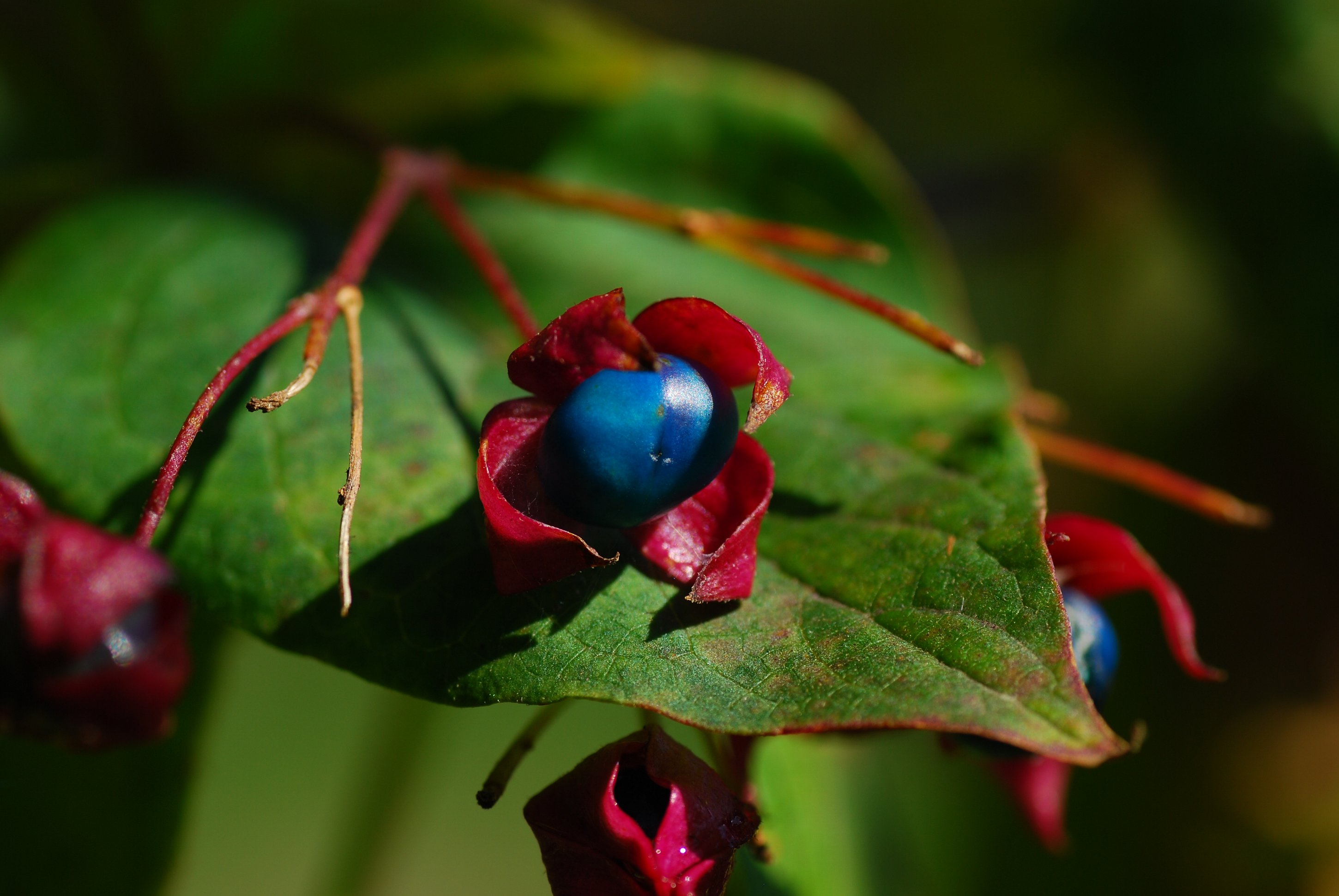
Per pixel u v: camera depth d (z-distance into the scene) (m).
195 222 0.17
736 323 0.14
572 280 0.18
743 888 0.16
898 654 0.14
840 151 0.19
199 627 0.17
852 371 0.16
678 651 0.14
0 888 0.16
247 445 0.15
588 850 0.14
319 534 0.15
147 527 0.14
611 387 0.14
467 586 0.14
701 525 0.14
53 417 0.15
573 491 0.14
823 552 0.14
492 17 0.19
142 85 0.18
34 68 0.18
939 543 0.14
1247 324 0.22
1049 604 0.14
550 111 0.20
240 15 0.18
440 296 0.17
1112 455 0.16
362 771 0.21
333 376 0.15
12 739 0.17
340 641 0.14
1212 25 0.22
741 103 0.19
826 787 0.18
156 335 0.16
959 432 0.15
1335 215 0.21
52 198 0.18
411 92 0.19
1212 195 0.22
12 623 0.13
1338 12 0.22
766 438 0.15
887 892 0.19
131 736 0.13
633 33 0.26
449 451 0.15
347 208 0.19
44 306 0.16
